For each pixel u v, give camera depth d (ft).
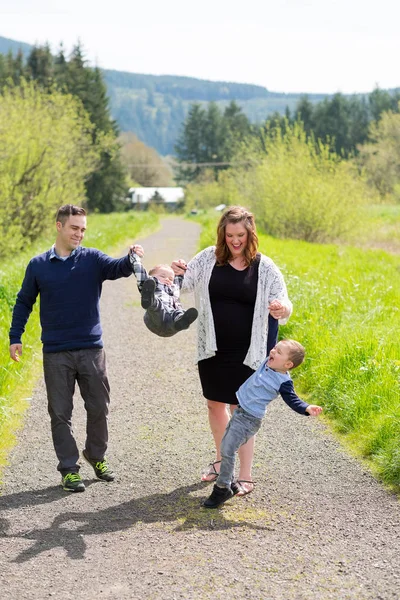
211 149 378.12
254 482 17.25
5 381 24.50
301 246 75.66
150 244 88.07
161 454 19.36
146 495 16.56
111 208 211.20
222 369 16.39
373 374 23.09
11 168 68.90
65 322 16.93
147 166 428.56
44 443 20.29
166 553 13.47
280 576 12.49
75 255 17.06
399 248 83.46
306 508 15.65
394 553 13.37
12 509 15.76
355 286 37.81
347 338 26.89
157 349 32.73
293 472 17.90
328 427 21.47
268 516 15.23
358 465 18.35
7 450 19.69
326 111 318.86
